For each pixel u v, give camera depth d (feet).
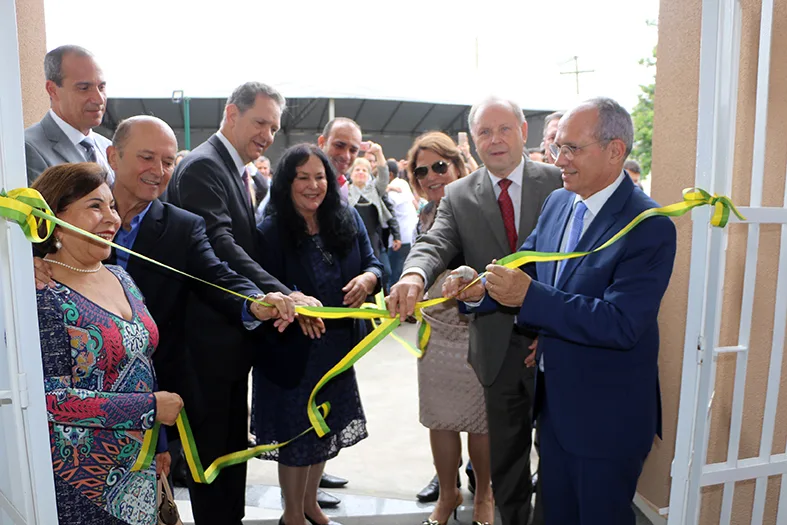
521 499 6.68
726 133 3.98
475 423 7.17
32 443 3.20
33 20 7.20
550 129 9.39
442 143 7.66
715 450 6.43
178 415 4.65
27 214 2.97
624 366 4.73
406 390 13.47
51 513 3.28
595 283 4.63
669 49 7.14
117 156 5.32
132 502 4.25
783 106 5.34
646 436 4.78
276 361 6.44
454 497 7.50
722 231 4.07
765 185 5.55
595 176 4.69
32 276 3.12
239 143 6.53
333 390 6.78
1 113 2.97
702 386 4.16
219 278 5.60
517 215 6.47
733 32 4.13
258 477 9.29
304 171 6.44
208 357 5.98
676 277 7.28
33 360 3.16
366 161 14.61
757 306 5.86
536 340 6.10
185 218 5.73
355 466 9.70
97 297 4.11
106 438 4.08
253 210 6.78
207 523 6.23
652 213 4.17
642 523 7.66
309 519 7.53
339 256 6.86
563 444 4.85
